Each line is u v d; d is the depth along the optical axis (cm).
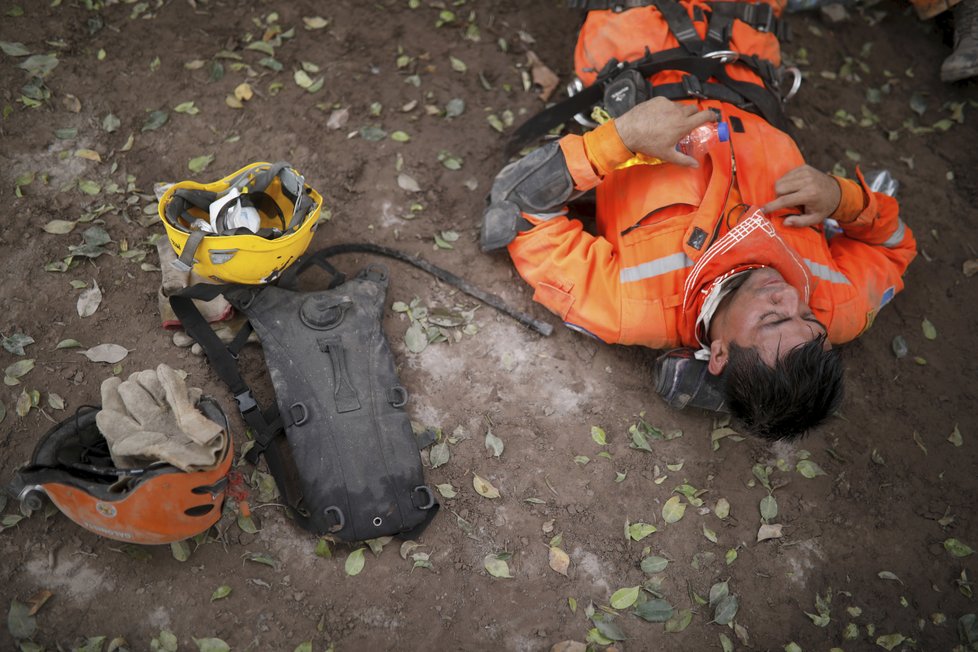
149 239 325
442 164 370
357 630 261
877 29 463
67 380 288
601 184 323
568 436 307
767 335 255
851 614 291
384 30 409
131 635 248
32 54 365
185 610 254
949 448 333
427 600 269
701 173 297
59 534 259
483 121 388
